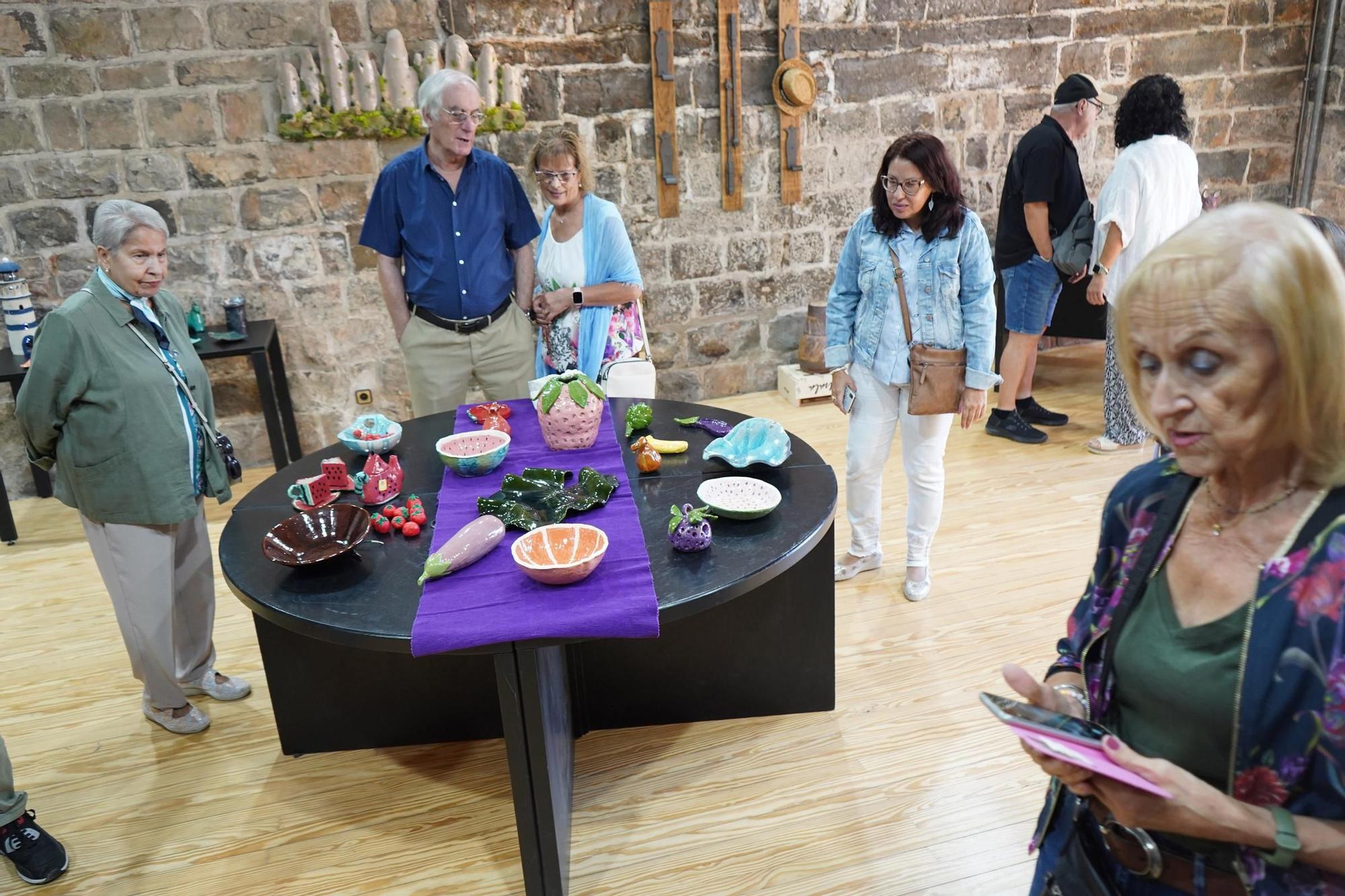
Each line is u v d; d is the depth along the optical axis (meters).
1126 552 1.08
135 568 2.42
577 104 4.49
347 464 2.51
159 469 2.34
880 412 2.99
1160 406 0.92
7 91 3.86
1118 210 3.70
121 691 2.85
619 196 4.69
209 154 4.12
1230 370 0.87
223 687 2.78
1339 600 0.87
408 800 2.36
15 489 4.31
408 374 3.48
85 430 2.28
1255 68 5.23
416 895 2.07
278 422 4.15
